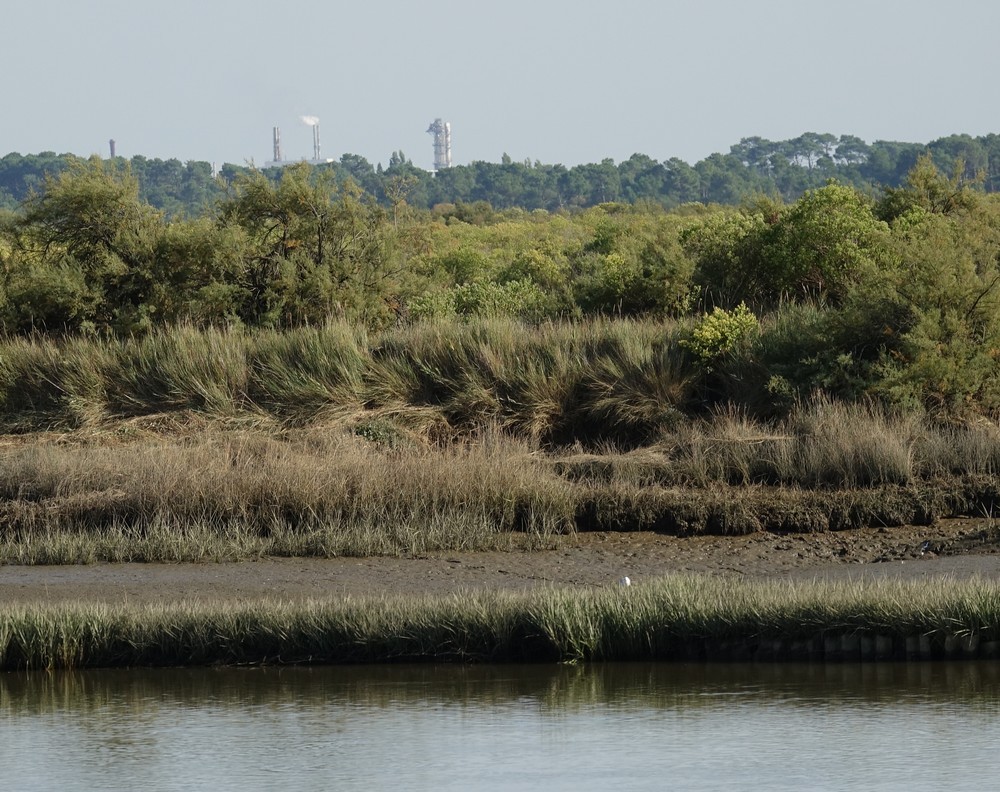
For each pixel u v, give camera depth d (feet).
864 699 112.06
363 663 128.06
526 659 127.54
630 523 180.55
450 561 166.91
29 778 97.96
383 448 209.56
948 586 129.08
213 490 182.80
